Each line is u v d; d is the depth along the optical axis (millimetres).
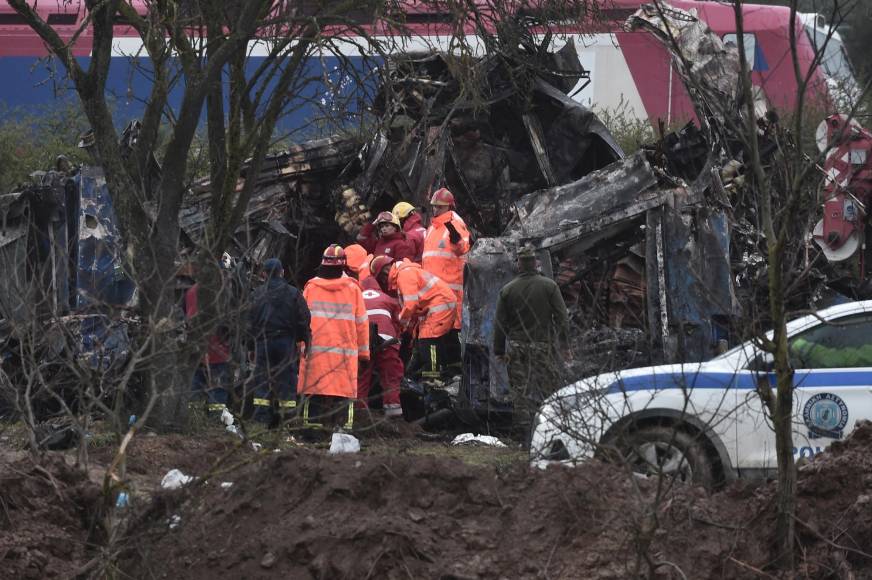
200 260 35500
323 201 65312
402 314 50594
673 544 24312
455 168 64688
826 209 54469
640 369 34031
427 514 25359
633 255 52188
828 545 24594
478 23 48812
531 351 35000
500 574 24156
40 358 30125
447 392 50281
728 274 49250
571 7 52031
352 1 43562
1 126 83875
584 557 24141
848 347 33562
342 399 44500
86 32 88750
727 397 32906
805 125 67312
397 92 60219
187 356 39781
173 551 24594
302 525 25109
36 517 25812
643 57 82375
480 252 50625
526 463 27422
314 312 44188
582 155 66438
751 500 25656
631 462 29578
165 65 42844
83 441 26234
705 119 55188
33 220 49281
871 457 26094
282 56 43750
